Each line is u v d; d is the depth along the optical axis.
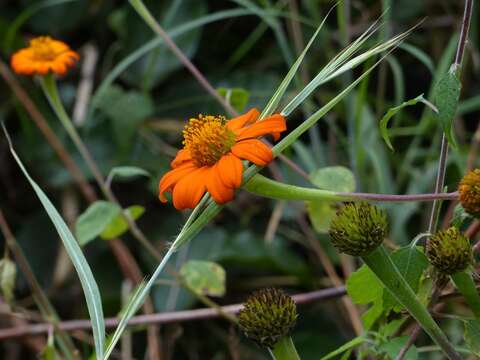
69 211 1.24
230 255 1.13
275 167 1.02
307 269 1.14
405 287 0.60
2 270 0.90
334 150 1.16
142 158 1.22
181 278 0.89
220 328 1.15
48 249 1.26
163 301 1.11
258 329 0.59
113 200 0.89
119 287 1.17
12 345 1.22
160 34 0.90
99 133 1.27
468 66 1.21
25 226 1.27
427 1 1.25
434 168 1.08
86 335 1.00
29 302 1.19
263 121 0.60
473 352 0.63
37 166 1.28
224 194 0.58
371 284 0.66
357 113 0.91
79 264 0.62
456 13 1.24
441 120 0.61
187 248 1.15
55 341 1.09
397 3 1.27
